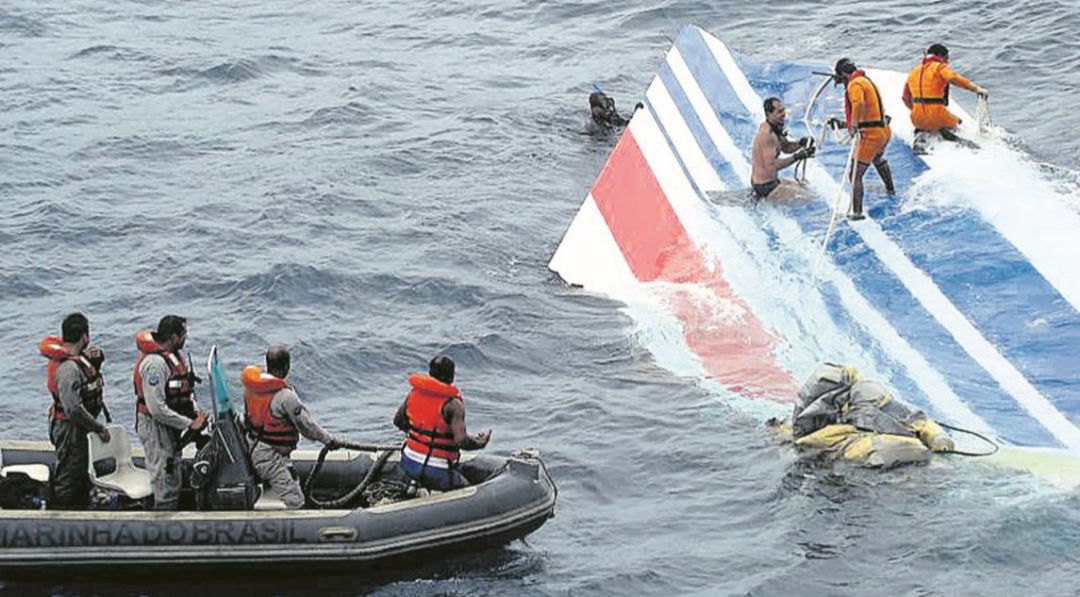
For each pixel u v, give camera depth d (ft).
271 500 94.17
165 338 91.66
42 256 147.23
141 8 231.50
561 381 123.54
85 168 169.68
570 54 208.74
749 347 127.75
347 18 227.20
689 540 99.45
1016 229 139.85
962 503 101.30
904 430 109.40
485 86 198.18
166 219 155.53
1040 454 107.76
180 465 93.20
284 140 178.91
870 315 130.82
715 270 141.28
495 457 99.30
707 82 177.37
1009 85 177.78
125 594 91.35
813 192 152.97
